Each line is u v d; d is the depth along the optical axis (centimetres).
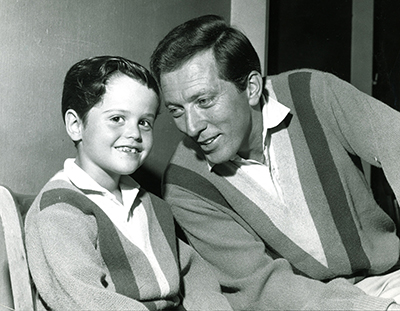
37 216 127
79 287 118
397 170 152
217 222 162
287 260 158
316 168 159
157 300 140
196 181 163
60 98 176
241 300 153
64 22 176
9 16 162
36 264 124
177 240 159
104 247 135
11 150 163
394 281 156
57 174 142
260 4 256
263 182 160
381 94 282
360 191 163
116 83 141
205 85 141
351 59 287
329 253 157
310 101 162
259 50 255
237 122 148
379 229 166
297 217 158
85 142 143
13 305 129
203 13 233
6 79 162
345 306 136
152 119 146
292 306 145
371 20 285
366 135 158
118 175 148
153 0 207
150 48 207
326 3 280
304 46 274
